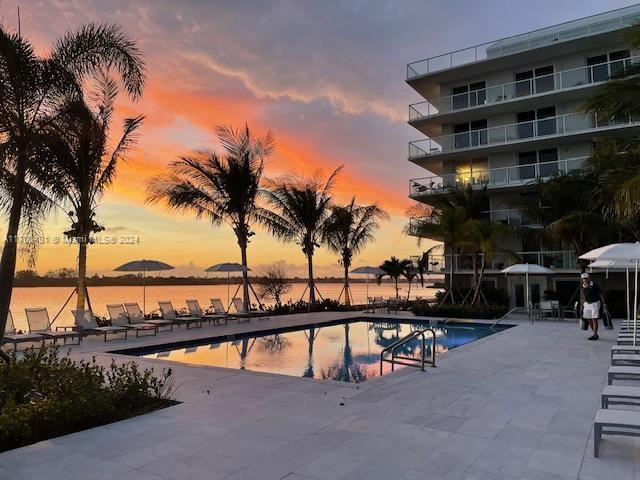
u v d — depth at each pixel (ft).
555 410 19.86
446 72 92.27
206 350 43.27
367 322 68.95
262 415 18.80
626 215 35.17
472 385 24.62
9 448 15.15
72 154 46.68
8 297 22.52
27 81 24.09
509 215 86.22
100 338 44.98
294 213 80.94
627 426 13.99
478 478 12.86
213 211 73.97
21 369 19.77
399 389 23.61
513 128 88.12
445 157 93.25
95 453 14.57
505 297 80.94
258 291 92.17
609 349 37.68
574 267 77.25
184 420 18.07
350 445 15.39
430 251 92.89
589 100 35.37
